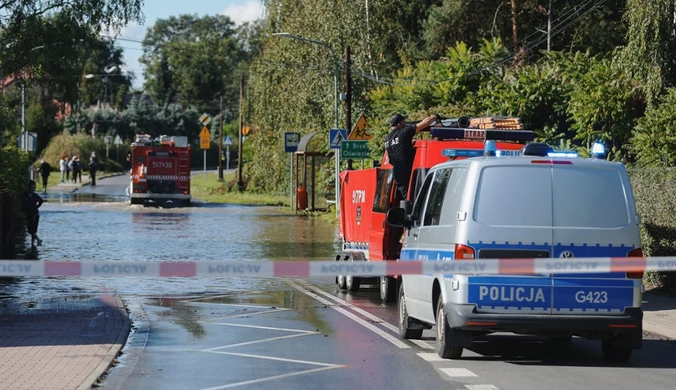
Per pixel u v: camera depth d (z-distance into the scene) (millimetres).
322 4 58562
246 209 61469
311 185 60312
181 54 181250
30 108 106938
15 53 40531
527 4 60188
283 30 63688
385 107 46875
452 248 13297
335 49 57750
